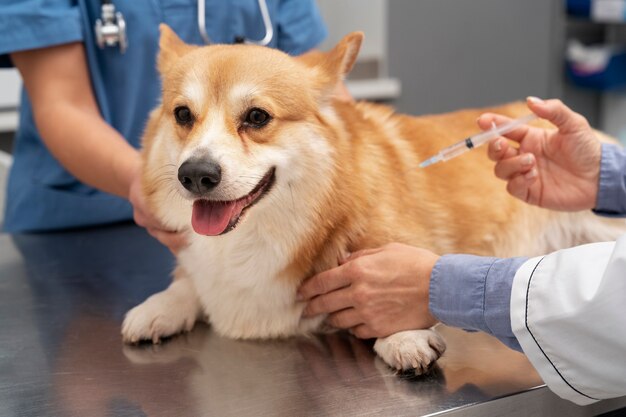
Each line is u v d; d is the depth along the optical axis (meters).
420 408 0.92
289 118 1.21
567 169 1.34
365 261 1.12
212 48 1.27
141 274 1.50
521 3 3.28
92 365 1.09
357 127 1.35
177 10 1.73
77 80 1.58
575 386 0.90
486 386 0.98
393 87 3.21
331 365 1.08
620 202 1.32
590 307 0.85
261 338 1.22
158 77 1.77
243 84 1.18
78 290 1.41
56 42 1.51
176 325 1.22
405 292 1.09
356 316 1.13
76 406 0.95
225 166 1.12
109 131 1.48
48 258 1.62
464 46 3.33
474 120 1.61
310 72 1.29
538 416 0.97
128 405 0.95
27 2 1.50
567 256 0.92
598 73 3.16
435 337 1.08
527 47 3.34
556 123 1.28
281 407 0.94
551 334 0.89
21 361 1.10
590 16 3.14
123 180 1.39
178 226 1.28
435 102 3.38
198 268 1.25
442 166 1.45
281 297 1.21
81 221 1.83
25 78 1.57
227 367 1.08
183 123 1.22
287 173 1.20
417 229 1.29
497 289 0.98
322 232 1.21
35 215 1.83
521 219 1.53
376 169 1.29
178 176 1.12
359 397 0.96
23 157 1.87
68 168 1.51
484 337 1.16
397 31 3.21
